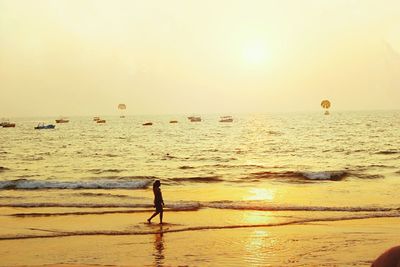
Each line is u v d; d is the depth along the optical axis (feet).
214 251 46.34
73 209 69.00
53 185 98.02
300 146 219.41
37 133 406.41
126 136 342.64
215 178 111.24
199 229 56.24
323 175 111.04
